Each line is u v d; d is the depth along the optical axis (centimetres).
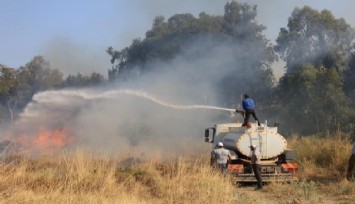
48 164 1672
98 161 1518
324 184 1501
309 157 1961
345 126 3538
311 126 4053
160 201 1221
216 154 1588
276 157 1659
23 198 1078
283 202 1235
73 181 1267
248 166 1608
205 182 1342
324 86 4275
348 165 1680
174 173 1511
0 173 1256
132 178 1428
